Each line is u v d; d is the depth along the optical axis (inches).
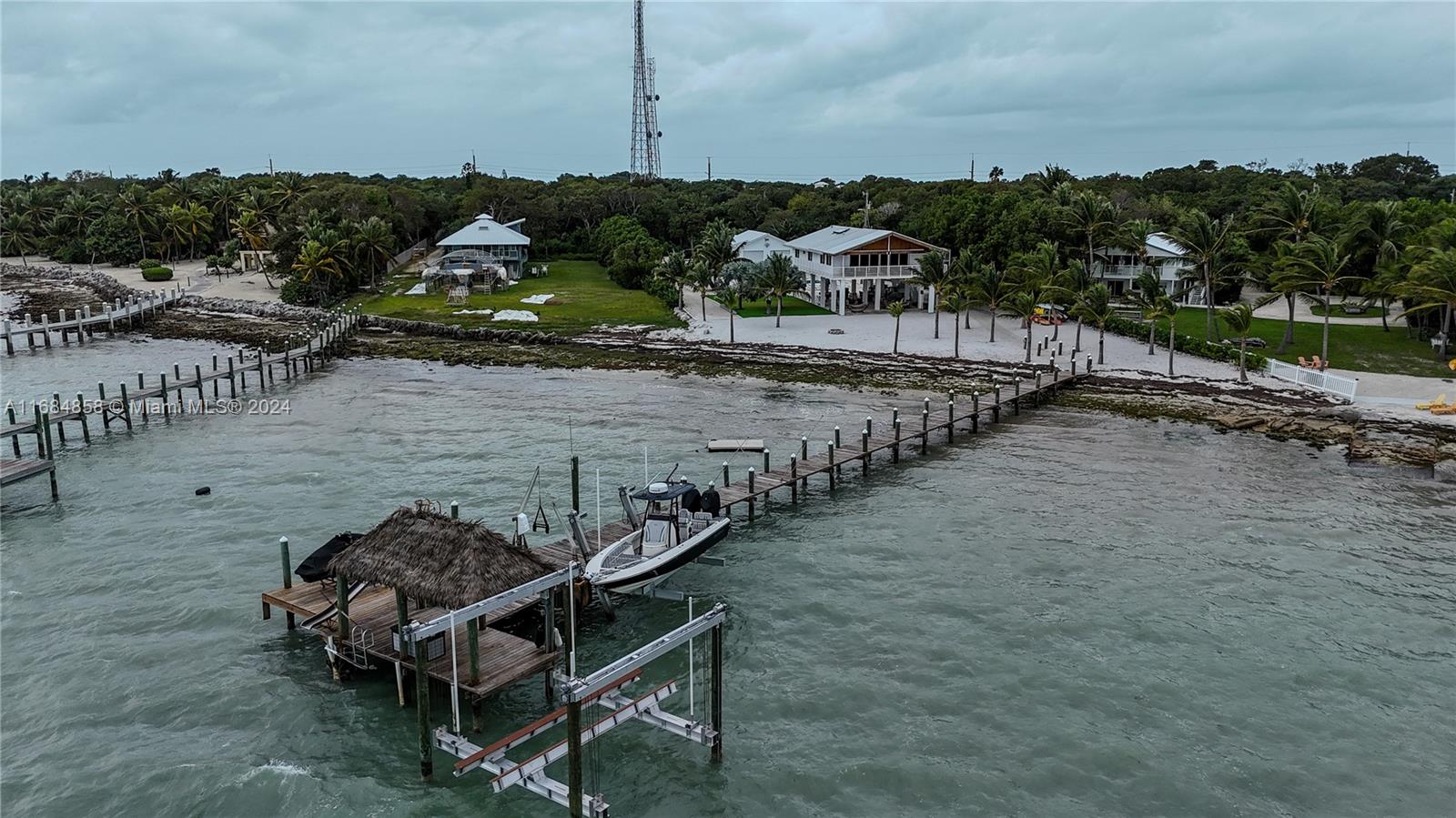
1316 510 1640.0
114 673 1097.4
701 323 3459.6
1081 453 1988.2
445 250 5305.1
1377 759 961.5
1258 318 3385.8
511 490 1737.2
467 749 930.1
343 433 2129.7
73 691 1063.0
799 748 981.2
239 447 2016.5
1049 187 4296.3
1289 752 973.8
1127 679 1111.0
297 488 1743.4
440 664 1015.6
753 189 7057.1
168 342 3299.7
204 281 4675.2
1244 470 1867.6
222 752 961.5
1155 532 1550.2
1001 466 1911.9
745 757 965.2
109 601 1273.4
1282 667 1133.7
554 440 2068.2
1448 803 894.4
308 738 983.6
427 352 3058.6
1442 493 1721.2
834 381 2605.8
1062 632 1221.1
